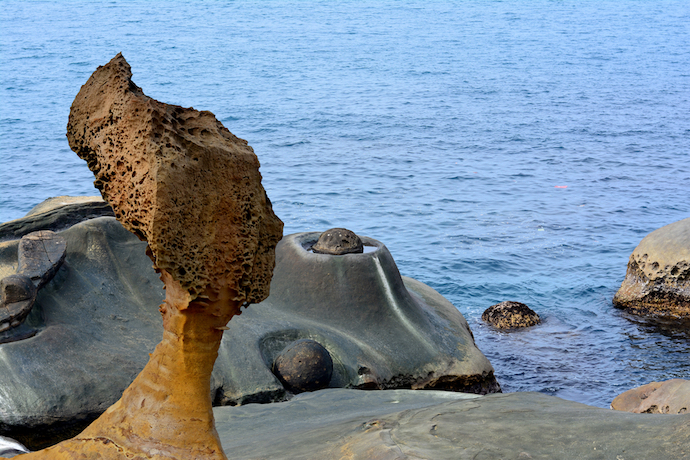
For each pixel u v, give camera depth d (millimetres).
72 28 86812
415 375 6949
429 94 46062
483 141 29797
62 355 5598
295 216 17500
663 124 34719
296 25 103375
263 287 2195
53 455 2207
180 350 2117
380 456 2604
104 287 6645
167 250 1970
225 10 127750
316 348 6238
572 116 37469
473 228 16422
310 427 3928
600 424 2764
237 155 2100
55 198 8227
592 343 10242
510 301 11344
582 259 14289
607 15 127500
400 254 14508
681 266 11141
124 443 2137
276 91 46281
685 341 10234
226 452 3469
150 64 59344
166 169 1957
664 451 2301
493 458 2463
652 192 20609
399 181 21672
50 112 34531
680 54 72688
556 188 21031
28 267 6199
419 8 142500
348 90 47312
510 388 8773
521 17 122688
